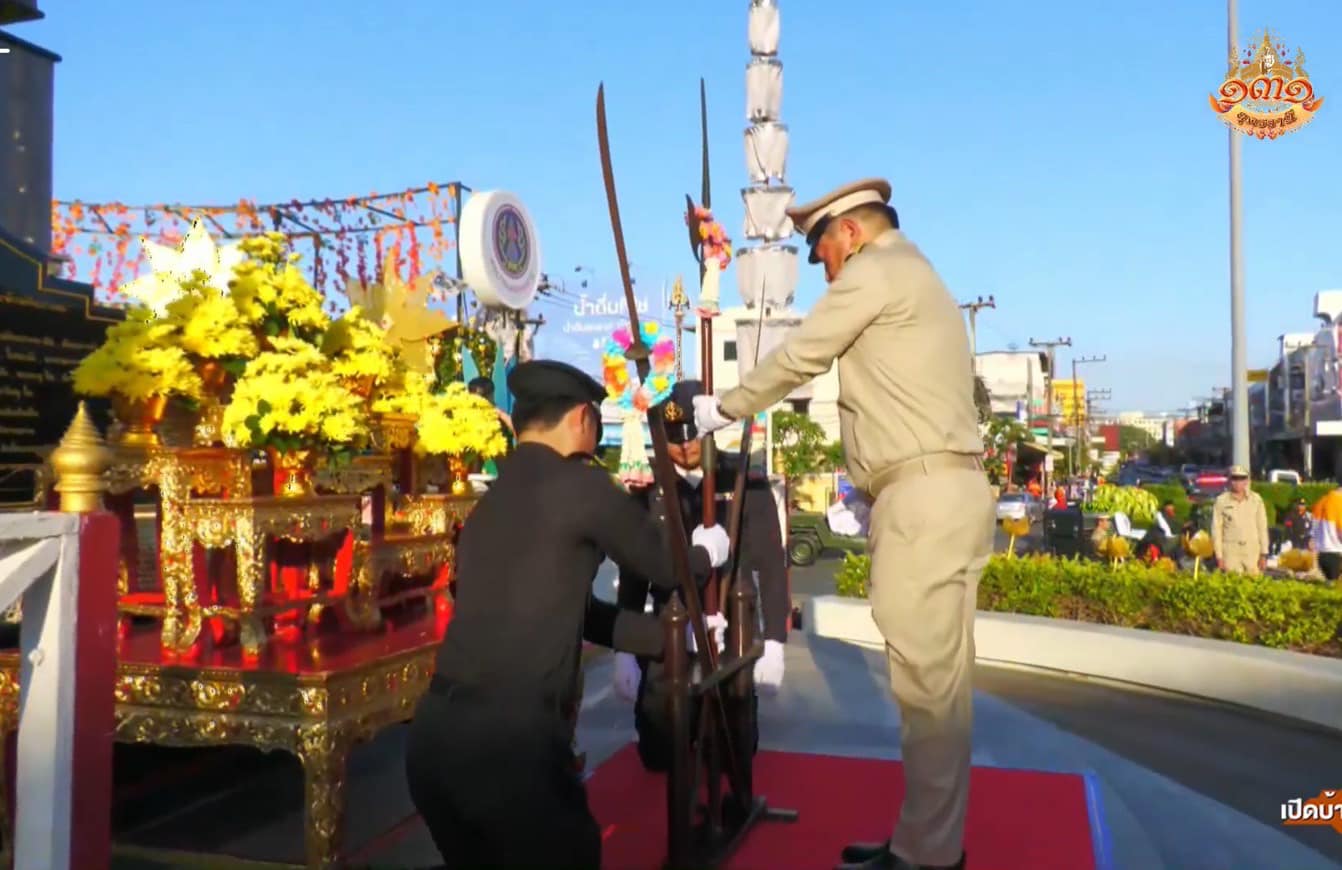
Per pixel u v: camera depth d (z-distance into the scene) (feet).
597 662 20.45
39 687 7.63
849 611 26.53
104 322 20.47
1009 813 11.81
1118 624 24.43
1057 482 156.66
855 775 13.28
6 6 20.59
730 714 10.93
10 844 10.23
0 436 18.06
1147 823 12.81
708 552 10.38
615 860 10.18
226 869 10.48
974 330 128.57
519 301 23.24
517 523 7.85
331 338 12.26
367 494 13.00
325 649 10.88
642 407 14.23
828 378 123.95
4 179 21.06
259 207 38.73
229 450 10.68
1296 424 143.23
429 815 7.69
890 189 10.02
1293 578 27.27
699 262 11.43
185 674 9.78
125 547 11.80
